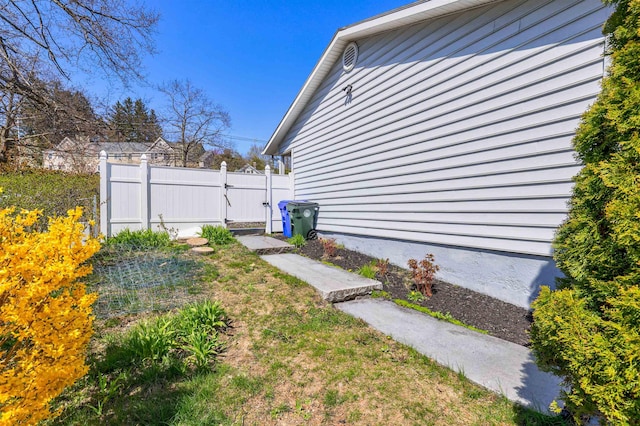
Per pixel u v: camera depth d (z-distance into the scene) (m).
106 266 4.63
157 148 24.59
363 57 6.30
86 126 9.26
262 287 4.12
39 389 1.42
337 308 3.67
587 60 3.08
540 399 2.05
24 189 4.51
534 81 3.51
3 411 1.32
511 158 3.74
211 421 1.82
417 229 5.11
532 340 1.83
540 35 3.45
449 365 2.48
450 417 1.91
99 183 6.44
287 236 8.04
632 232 1.39
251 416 1.89
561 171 3.29
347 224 7.00
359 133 6.50
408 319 3.41
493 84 3.93
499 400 2.06
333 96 7.40
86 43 7.85
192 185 7.39
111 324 2.96
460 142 4.35
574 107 3.18
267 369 2.37
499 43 3.86
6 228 1.48
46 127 9.12
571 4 3.20
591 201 1.72
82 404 1.93
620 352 1.32
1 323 1.50
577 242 1.75
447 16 4.52
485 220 4.05
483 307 3.73
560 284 2.03
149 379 2.16
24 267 1.35
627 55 1.58
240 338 2.83
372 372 2.37
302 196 8.99
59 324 1.45
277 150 10.93
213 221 7.68
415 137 5.11
